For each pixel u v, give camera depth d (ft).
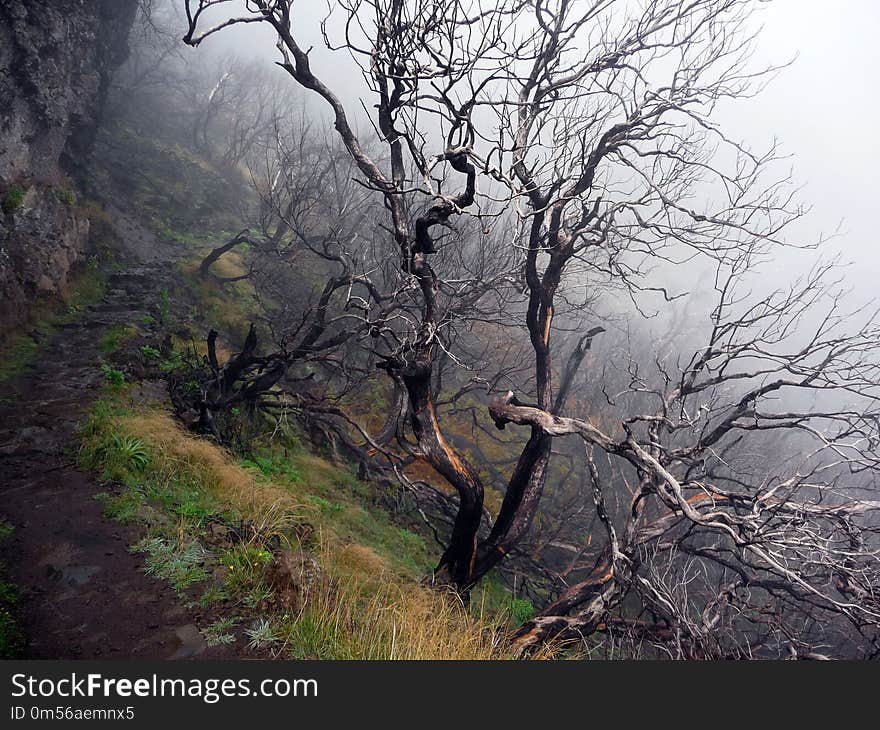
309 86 19.40
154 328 36.91
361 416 43.39
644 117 21.29
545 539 38.88
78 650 11.32
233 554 15.08
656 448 21.66
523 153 20.68
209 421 26.14
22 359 27.96
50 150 40.40
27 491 16.67
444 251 38.01
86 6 44.34
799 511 19.45
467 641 14.40
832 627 24.93
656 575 21.18
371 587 17.10
